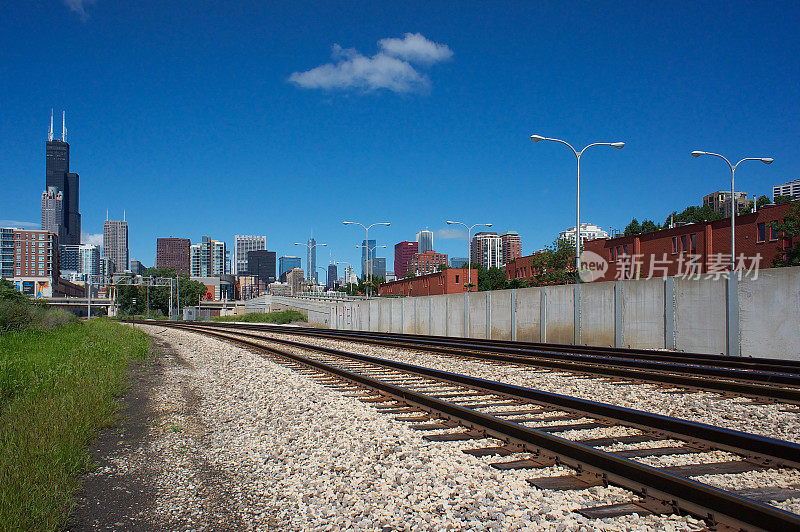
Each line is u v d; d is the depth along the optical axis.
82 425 8.50
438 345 22.03
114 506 5.83
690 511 4.61
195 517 5.45
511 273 91.12
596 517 4.65
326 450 7.25
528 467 6.01
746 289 18.97
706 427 6.62
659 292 22.17
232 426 9.26
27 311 35.16
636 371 12.16
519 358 15.76
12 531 4.70
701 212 104.94
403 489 5.61
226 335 35.75
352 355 18.17
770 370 14.38
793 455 5.72
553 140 29.30
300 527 5.01
